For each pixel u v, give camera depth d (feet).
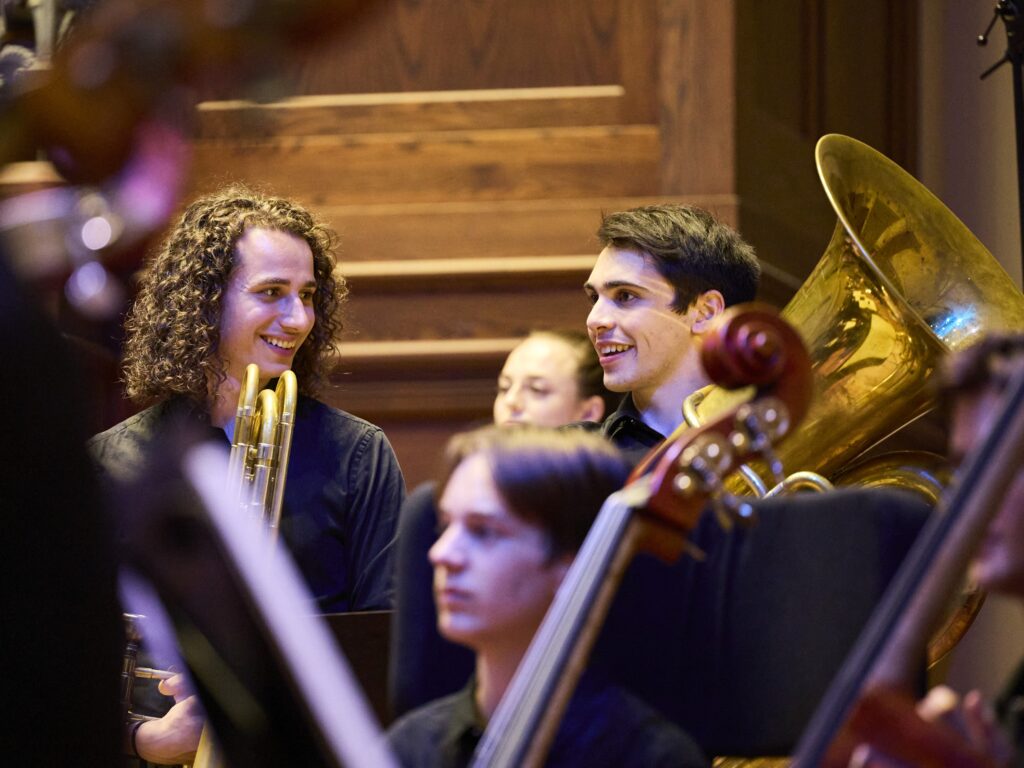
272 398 22.09
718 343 11.51
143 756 20.54
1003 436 9.45
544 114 33.50
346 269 32.48
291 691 8.31
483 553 12.29
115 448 23.17
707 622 13.20
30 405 7.32
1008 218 37.60
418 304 32.40
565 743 12.23
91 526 7.58
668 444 12.94
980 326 22.24
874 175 22.72
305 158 33.73
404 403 31.94
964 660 36.04
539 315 32.19
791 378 11.66
